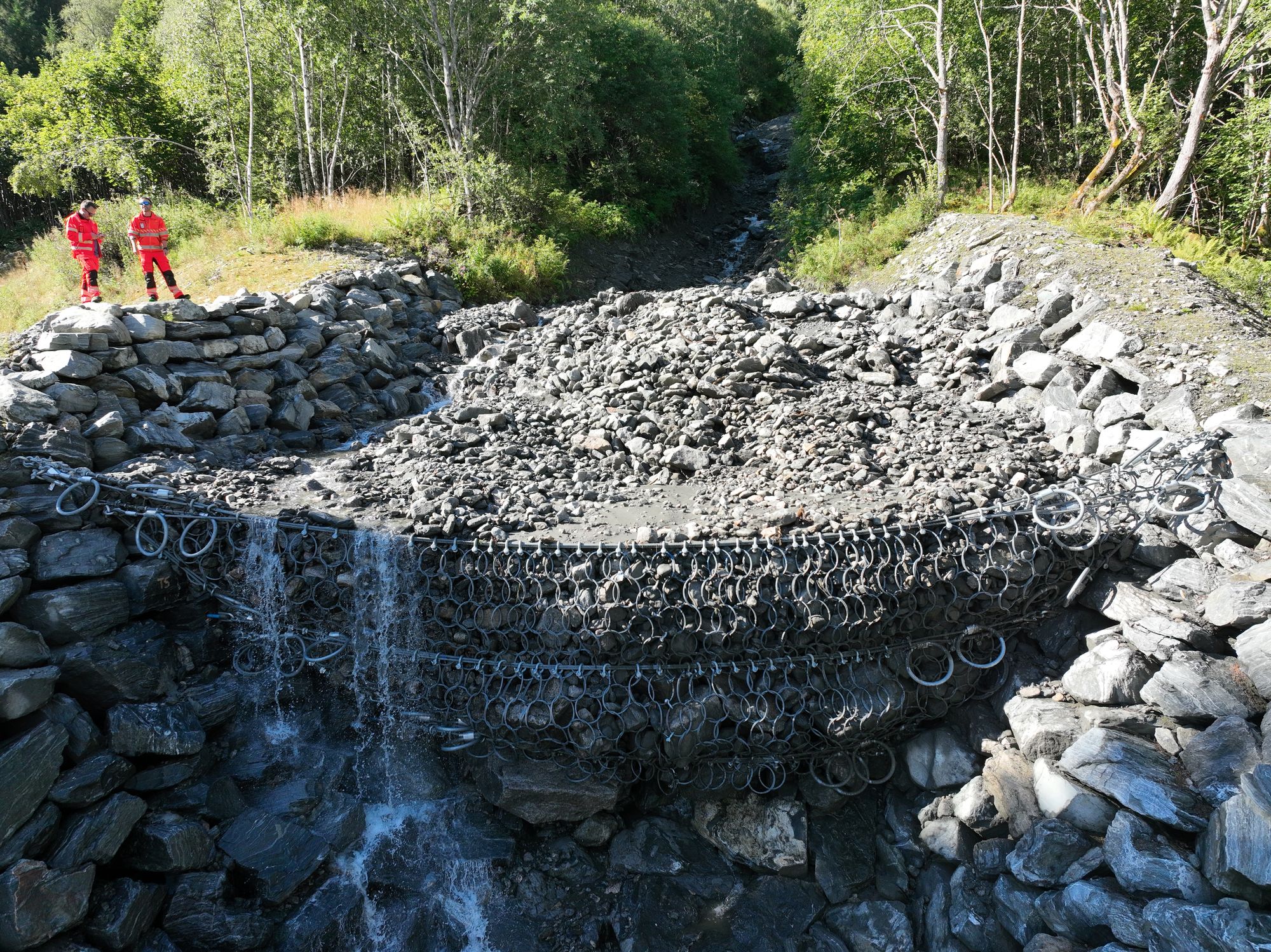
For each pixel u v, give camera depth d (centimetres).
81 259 1099
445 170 1912
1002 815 622
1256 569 624
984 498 726
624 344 1145
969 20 1972
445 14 2028
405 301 1414
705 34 3575
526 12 1955
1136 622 634
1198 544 673
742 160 3600
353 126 2233
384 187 2161
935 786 678
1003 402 996
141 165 2316
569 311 1404
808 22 2372
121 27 3006
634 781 672
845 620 655
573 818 673
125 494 679
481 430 970
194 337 949
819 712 657
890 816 683
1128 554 698
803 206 2248
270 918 591
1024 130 2081
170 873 563
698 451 879
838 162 2266
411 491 793
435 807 687
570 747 652
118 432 769
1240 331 948
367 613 681
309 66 2103
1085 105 2017
